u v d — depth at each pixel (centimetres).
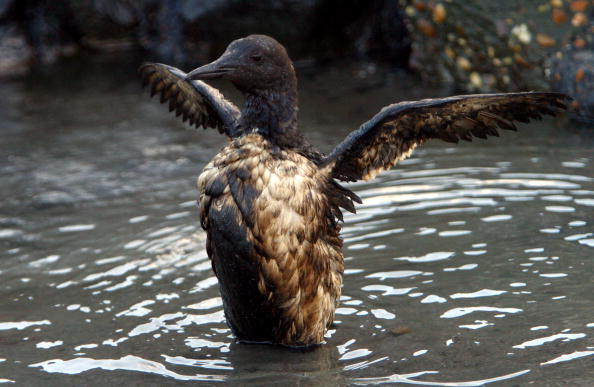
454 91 1816
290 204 826
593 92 1551
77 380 835
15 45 2200
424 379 802
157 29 2219
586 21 1593
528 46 1659
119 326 944
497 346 853
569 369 798
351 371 827
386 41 2159
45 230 1240
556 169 1342
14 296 1033
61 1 2214
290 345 888
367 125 845
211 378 830
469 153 1441
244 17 2073
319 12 2061
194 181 1415
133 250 1149
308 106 1791
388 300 970
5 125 1764
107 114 1809
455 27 1778
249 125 861
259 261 830
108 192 1384
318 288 863
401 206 1230
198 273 1070
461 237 1119
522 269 1020
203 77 845
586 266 1016
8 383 832
